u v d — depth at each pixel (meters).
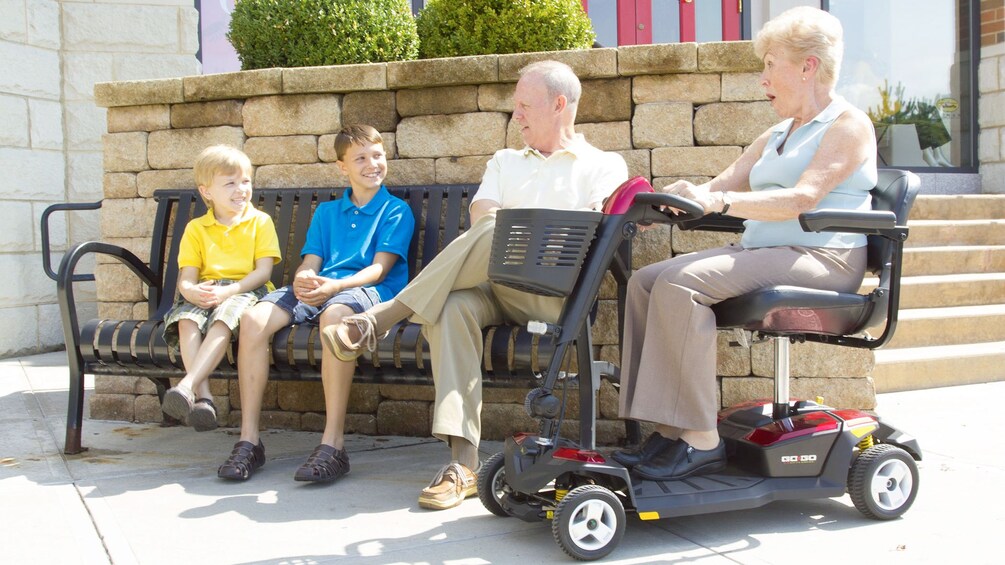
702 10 7.43
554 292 2.42
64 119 5.93
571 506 2.30
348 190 3.61
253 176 3.94
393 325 2.98
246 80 3.86
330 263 3.46
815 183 2.60
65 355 5.75
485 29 4.08
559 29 4.04
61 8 5.89
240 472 3.06
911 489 2.66
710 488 2.51
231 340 3.27
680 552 2.41
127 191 4.05
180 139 3.98
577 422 3.60
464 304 2.85
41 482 3.07
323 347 3.07
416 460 3.38
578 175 3.16
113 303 4.06
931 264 5.52
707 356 2.52
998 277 5.41
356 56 4.07
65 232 5.93
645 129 3.54
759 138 3.05
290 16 4.09
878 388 4.45
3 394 4.50
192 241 3.49
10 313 5.65
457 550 2.43
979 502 2.77
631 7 7.33
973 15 7.29
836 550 2.40
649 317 2.59
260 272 3.46
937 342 4.89
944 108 7.47
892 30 7.47
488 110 3.69
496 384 3.01
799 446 2.59
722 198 2.48
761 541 2.48
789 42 2.73
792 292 2.53
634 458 2.61
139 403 4.02
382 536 2.53
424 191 3.63
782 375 2.73
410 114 3.78
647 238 3.53
